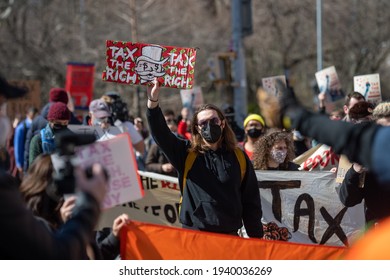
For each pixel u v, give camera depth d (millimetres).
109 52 6254
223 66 16375
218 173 5855
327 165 8781
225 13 36844
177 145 6031
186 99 14922
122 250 5277
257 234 6078
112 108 10430
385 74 38344
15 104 17156
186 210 5910
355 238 7445
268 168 7863
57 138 3908
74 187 3730
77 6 33938
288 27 35781
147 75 6227
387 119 5805
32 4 33250
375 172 3365
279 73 36625
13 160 13633
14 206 3094
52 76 32656
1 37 32469
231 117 11883
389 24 35969
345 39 35750
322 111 11906
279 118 3607
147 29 33500
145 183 7934
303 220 7523
